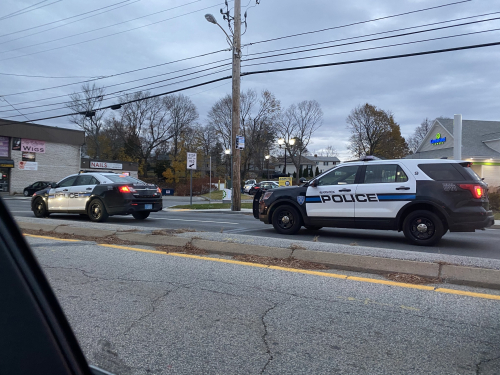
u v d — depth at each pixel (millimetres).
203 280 5008
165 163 60375
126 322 3658
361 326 3602
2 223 1477
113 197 10797
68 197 11656
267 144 63625
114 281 4953
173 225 10867
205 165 60719
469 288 4637
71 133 39375
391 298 4324
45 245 7133
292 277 5125
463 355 3057
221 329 3523
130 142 65125
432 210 7559
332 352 3102
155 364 2891
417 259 5320
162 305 4117
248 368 2848
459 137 22109
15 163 34812
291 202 8938
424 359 2992
